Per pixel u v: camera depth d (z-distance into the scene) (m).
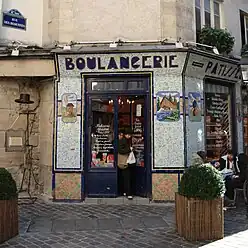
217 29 9.25
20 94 8.76
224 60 8.83
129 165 8.30
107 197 8.28
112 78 8.42
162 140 8.21
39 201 8.40
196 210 5.49
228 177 8.01
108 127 8.48
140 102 8.60
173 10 8.53
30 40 8.90
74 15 8.57
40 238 5.59
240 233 5.85
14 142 8.76
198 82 8.72
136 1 8.52
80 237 5.66
